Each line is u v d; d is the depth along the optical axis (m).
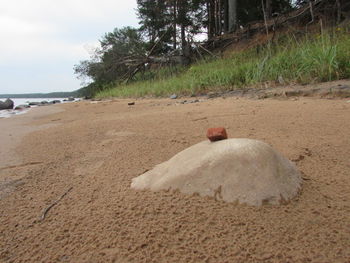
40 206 1.18
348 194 1.06
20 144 2.51
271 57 6.62
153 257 0.80
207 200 1.04
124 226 0.96
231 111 3.39
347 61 4.51
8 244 0.93
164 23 17.30
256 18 18.27
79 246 0.88
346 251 0.76
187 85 7.59
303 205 0.99
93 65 16.17
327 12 9.78
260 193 1.01
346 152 1.55
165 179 1.21
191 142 2.06
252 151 1.13
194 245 0.83
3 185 1.45
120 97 11.06
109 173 1.51
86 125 3.34
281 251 0.78
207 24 19.78
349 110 2.70
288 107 3.24
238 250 0.80
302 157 1.51
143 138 2.29
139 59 14.61
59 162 1.82
